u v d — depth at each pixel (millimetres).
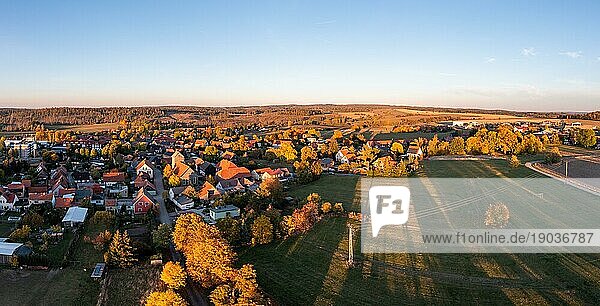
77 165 165125
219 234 68250
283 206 105688
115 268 69125
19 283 63656
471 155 184875
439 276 65750
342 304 58438
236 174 133125
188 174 134500
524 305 57094
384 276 66188
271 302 58625
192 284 62688
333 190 124375
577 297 58688
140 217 96938
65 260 70938
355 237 82375
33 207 99688
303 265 70562
